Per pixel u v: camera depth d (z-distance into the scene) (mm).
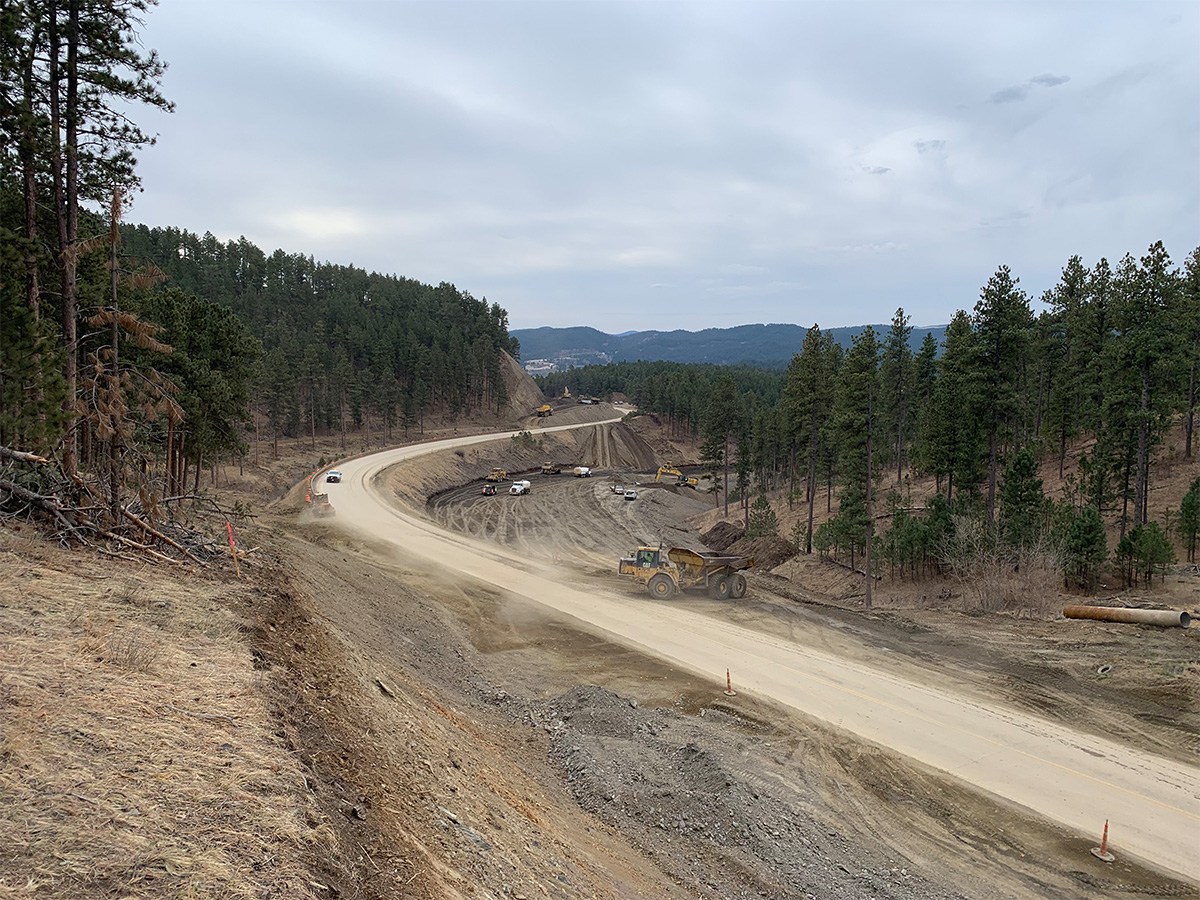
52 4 13898
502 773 11141
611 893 8172
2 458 11898
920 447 46938
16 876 3779
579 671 18797
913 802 12680
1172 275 40438
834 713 16234
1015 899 10133
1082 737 15164
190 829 4672
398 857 5617
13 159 14422
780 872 10250
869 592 28078
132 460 13969
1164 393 37531
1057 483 42812
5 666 6426
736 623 23609
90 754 5277
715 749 14086
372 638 15961
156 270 13719
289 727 6945
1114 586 27734
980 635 21922
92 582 9883
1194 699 16250
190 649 8250
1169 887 10539
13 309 12031
